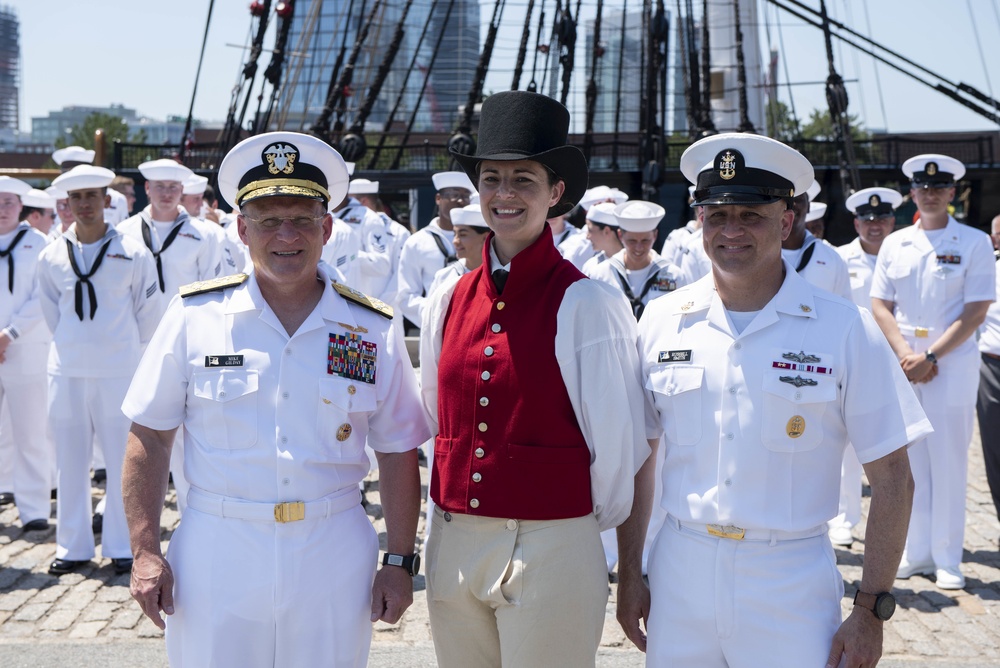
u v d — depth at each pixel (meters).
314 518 2.74
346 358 2.85
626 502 2.87
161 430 2.86
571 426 2.80
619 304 2.84
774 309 2.69
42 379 6.52
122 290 5.72
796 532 2.62
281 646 2.71
